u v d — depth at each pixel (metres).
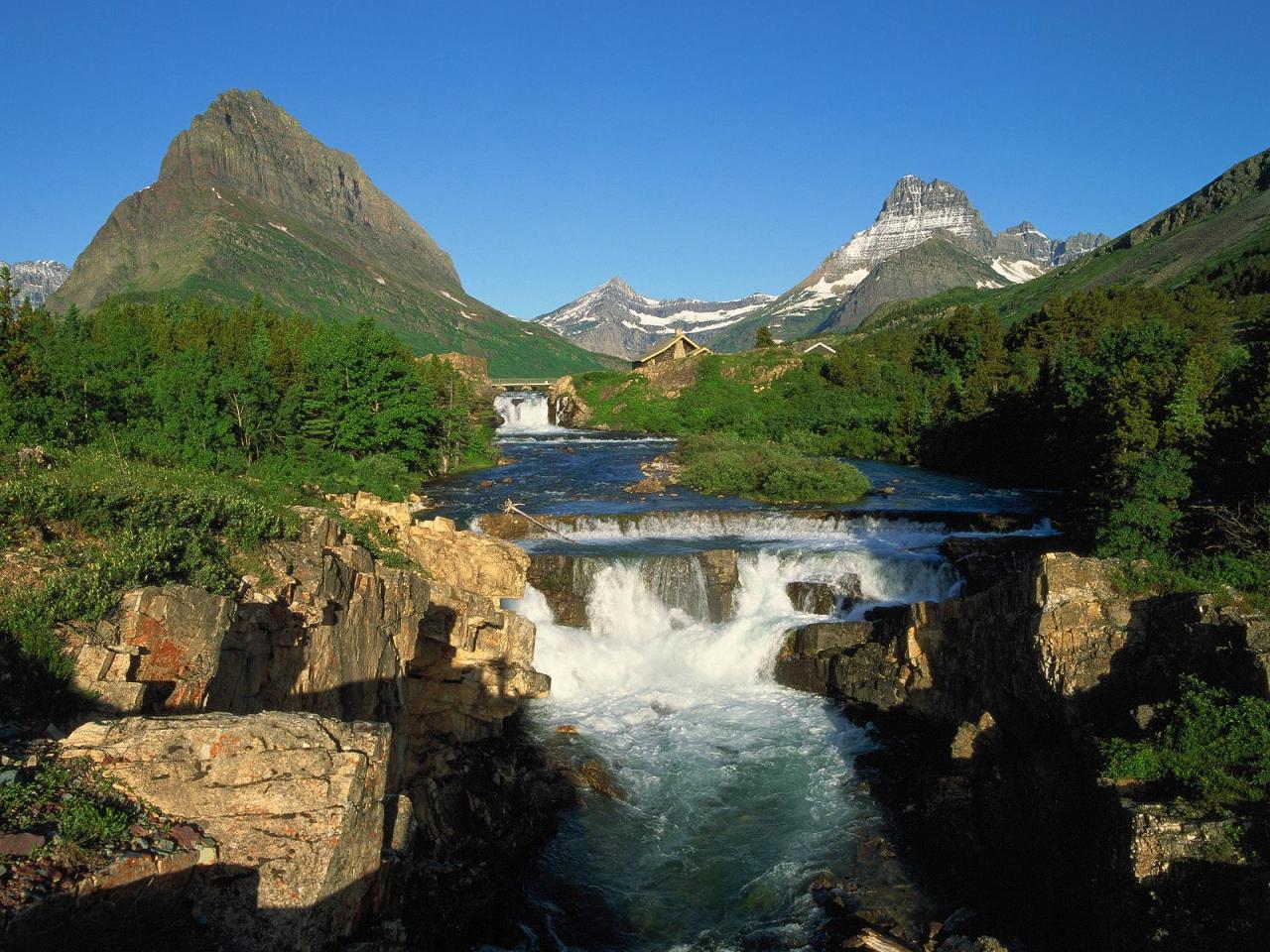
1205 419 36.81
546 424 105.00
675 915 18.92
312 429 50.28
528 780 23.36
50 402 35.22
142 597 13.84
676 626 34.00
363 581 20.95
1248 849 14.73
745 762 25.31
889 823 22.09
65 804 9.84
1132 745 18.02
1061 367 61.81
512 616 28.48
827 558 35.62
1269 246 140.00
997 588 25.23
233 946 9.98
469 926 17.84
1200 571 23.89
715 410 91.50
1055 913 18.23
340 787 11.34
